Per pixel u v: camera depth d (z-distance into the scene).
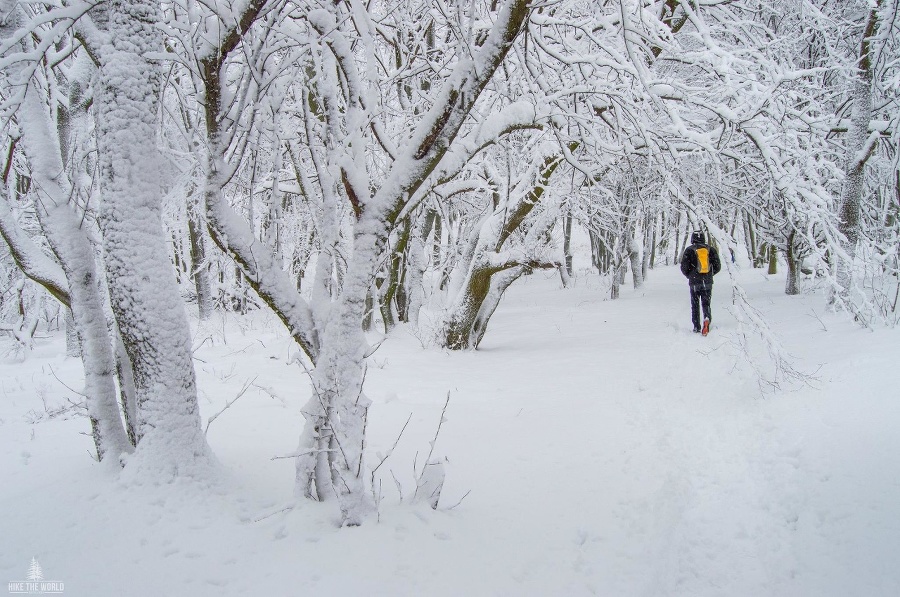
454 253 14.52
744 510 4.00
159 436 3.63
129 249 3.54
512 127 4.37
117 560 2.94
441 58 8.55
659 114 6.54
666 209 6.65
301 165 5.12
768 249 23.53
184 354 3.74
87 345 3.95
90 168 6.06
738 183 9.71
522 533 3.72
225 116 3.60
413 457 5.07
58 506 3.40
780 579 3.15
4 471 4.20
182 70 5.11
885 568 2.92
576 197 9.96
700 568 3.41
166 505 3.42
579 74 5.56
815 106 6.28
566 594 3.03
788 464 4.45
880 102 10.46
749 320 5.05
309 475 3.63
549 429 6.04
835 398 5.45
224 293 18.45
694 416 6.24
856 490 3.68
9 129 4.59
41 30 4.20
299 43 3.99
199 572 2.88
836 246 5.25
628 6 5.49
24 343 14.22
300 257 14.19
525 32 4.23
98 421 3.91
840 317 9.87
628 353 10.34
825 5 11.07
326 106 3.80
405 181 3.51
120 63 3.46
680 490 4.37
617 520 3.99
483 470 4.87
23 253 4.16
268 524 3.37
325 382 3.55
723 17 6.69
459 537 3.49
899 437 4.14
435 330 11.91
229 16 3.28
